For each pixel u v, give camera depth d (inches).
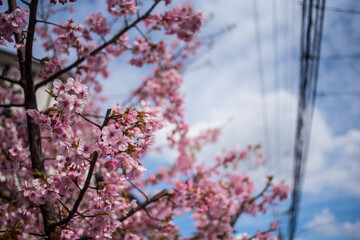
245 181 259.8
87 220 139.9
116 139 109.5
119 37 213.5
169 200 196.9
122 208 172.2
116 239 201.8
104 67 253.3
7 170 148.4
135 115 112.6
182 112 280.7
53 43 195.9
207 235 231.6
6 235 136.6
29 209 162.7
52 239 143.4
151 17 207.5
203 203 206.2
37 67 281.4
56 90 109.5
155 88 283.0
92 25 194.9
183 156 293.3
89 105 307.4
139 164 117.2
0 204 154.3
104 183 125.1
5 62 266.4
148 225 242.5
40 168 160.7
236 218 263.6
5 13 125.7
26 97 169.9
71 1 136.1
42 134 241.0
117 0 192.4
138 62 227.8
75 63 192.1
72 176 123.2
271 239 249.8
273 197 262.5
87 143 112.0
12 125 201.6
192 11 210.1
